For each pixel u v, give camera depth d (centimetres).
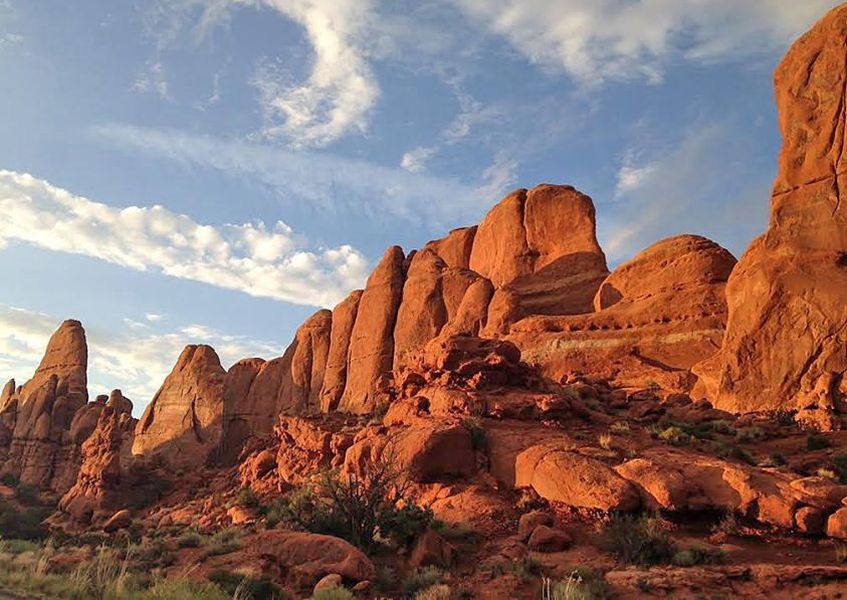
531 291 5762
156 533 3766
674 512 2033
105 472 6122
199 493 5559
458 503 2412
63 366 9906
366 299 7131
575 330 4825
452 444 2588
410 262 7338
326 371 7475
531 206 6347
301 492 3080
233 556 2097
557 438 2573
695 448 2514
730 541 1930
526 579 1784
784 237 3397
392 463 2500
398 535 2141
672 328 4450
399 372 3734
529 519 2142
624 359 4456
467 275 6375
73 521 5859
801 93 3641
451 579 1859
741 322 3338
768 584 1619
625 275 5141
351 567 1844
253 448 6144
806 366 3056
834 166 3391
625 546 1866
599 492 2123
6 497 7588
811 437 2597
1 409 11075
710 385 3534
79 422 8856
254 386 8562
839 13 3616
